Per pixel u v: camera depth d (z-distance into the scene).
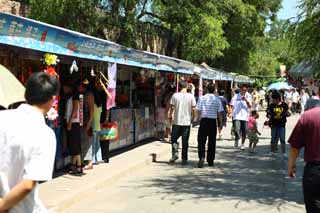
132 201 9.34
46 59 8.75
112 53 11.78
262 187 10.88
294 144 5.63
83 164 11.84
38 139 3.33
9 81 5.04
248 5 37.09
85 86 11.52
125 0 17.17
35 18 15.55
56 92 3.56
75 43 9.43
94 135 12.66
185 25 21.50
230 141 20.39
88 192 9.78
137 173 12.53
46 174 3.31
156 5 20.19
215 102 13.57
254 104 19.42
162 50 26.70
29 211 3.41
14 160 3.33
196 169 13.28
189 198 9.66
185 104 13.97
